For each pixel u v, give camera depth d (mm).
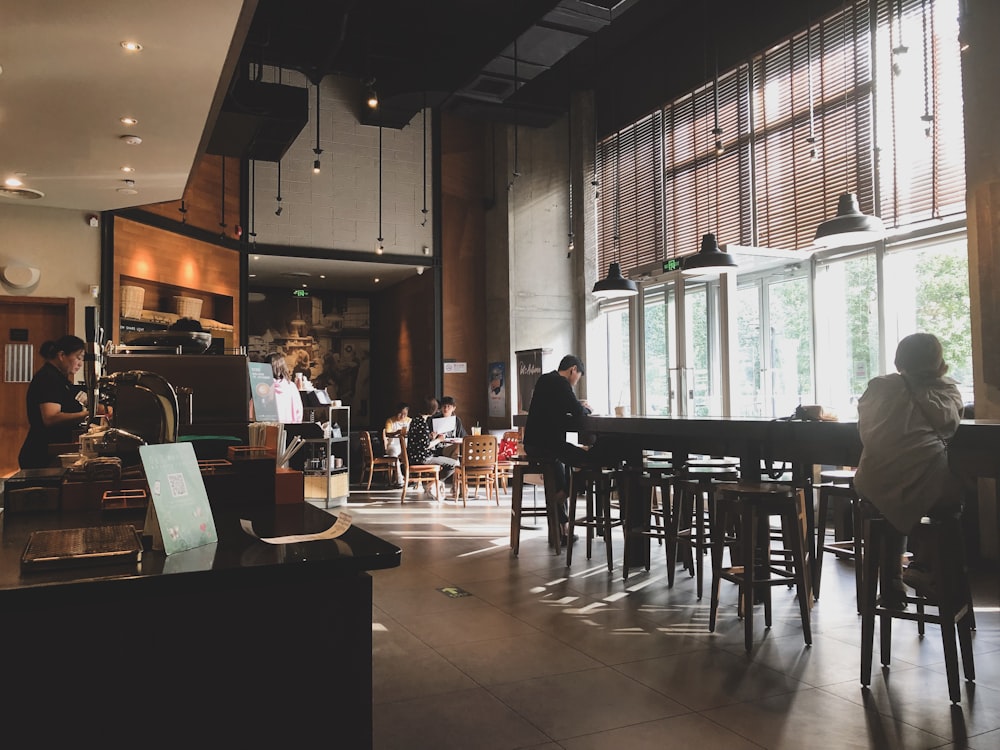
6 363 7508
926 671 3240
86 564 1386
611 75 11219
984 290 5543
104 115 5094
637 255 10742
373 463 10727
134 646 1342
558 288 11945
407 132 11891
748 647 3516
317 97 10375
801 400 7965
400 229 11789
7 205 7523
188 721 1375
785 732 2633
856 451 3715
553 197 11977
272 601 1448
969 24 5680
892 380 3164
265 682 1437
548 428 5844
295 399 7215
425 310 12414
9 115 5062
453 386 12086
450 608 4285
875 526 3121
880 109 7250
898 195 7074
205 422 3131
